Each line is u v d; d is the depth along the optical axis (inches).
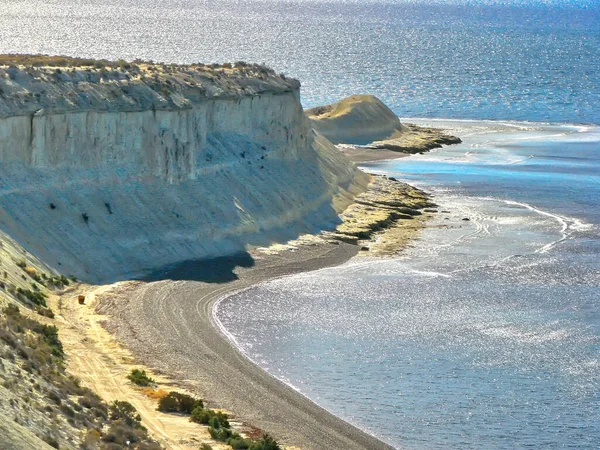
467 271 4109.3
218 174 4532.5
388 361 3107.8
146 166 4200.3
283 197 4719.5
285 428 2603.3
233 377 2913.4
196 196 4303.6
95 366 2805.1
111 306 3373.5
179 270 3860.7
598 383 2999.5
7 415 2007.9
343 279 3954.2
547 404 2847.0
